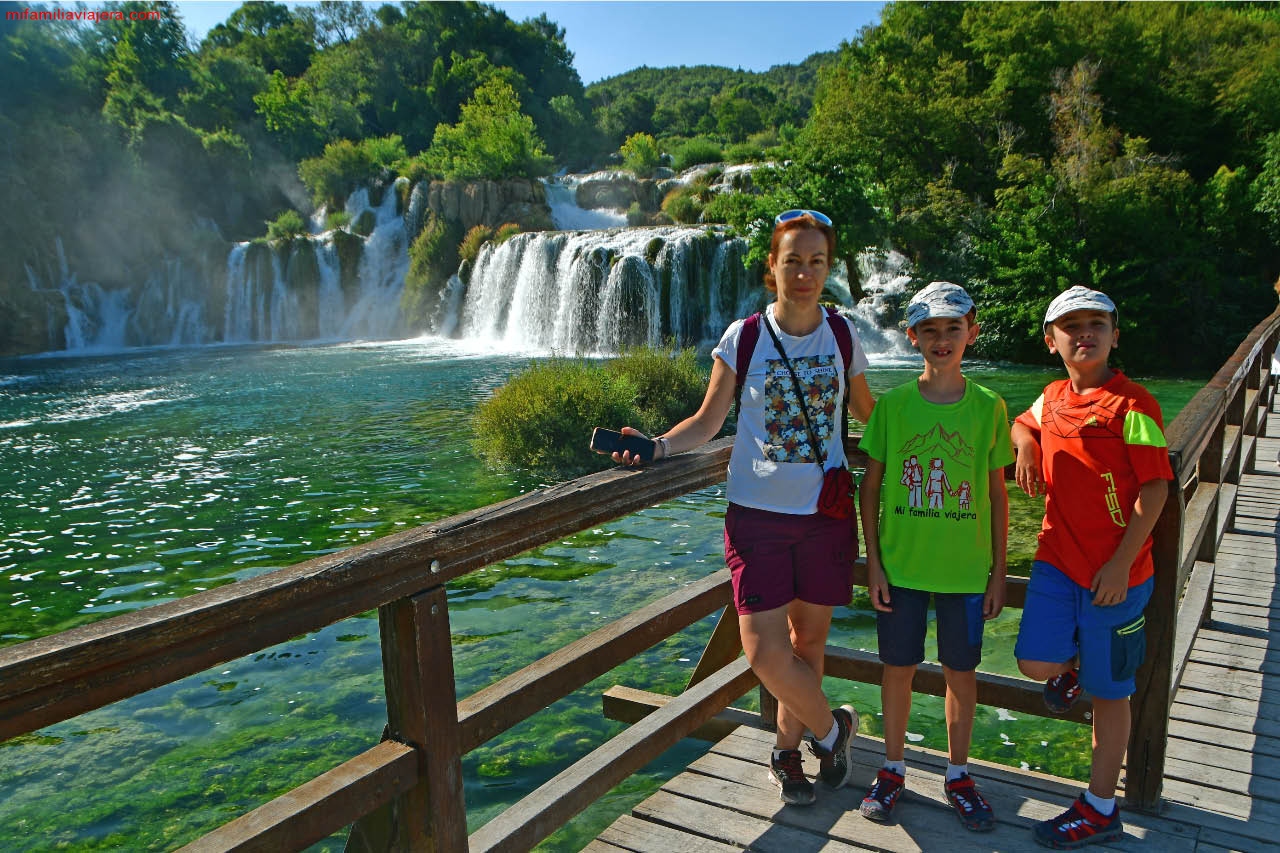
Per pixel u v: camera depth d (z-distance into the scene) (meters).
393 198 34.78
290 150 45.88
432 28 73.94
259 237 36.38
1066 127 24.62
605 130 80.06
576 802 2.24
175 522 8.86
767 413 2.21
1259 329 5.62
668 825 2.42
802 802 2.46
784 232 2.19
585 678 2.16
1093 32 27.75
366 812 1.61
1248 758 2.73
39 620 6.50
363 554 1.53
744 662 3.01
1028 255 21.25
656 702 3.66
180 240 32.09
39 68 35.22
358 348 26.17
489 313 27.48
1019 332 21.66
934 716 4.47
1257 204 22.81
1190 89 27.61
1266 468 6.68
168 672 1.27
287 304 30.52
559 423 10.66
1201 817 2.39
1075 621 2.23
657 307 23.28
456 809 1.77
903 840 2.29
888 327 22.30
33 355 26.84
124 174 31.70
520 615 6.22
